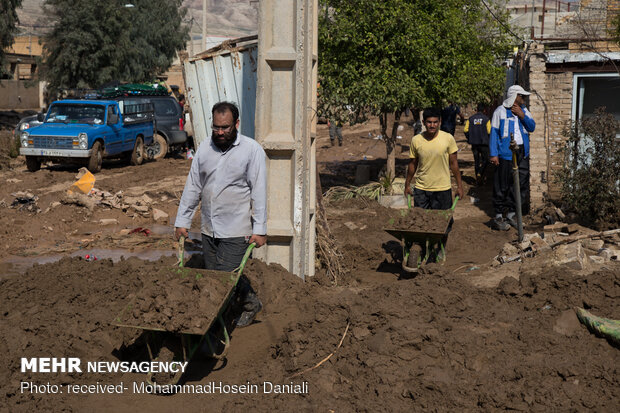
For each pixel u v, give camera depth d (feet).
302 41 22.57
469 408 14.70
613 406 14.33
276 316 20.80
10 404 15.24
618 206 31.09
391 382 15.65
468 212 40.22
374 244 30.58
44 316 19.57
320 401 15.11
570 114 38.42
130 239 34.99
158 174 58.08
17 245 33.91
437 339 17.12
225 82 29.45
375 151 73.92
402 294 19.86
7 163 64.28
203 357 18.04
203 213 18.12
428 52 44.52
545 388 14.92
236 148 17.48
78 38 116.98
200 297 15.85
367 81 44.34
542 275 20.54
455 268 26.71
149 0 164.86
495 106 69.87
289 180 23.59
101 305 20.77
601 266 23.12
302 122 23.09
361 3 44.24
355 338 17.83
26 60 183.11
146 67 155.12
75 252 32.40
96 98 65.92
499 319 18.63
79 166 63.36
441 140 27.20
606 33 48.52
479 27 50.88
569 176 33.42
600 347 16.80
